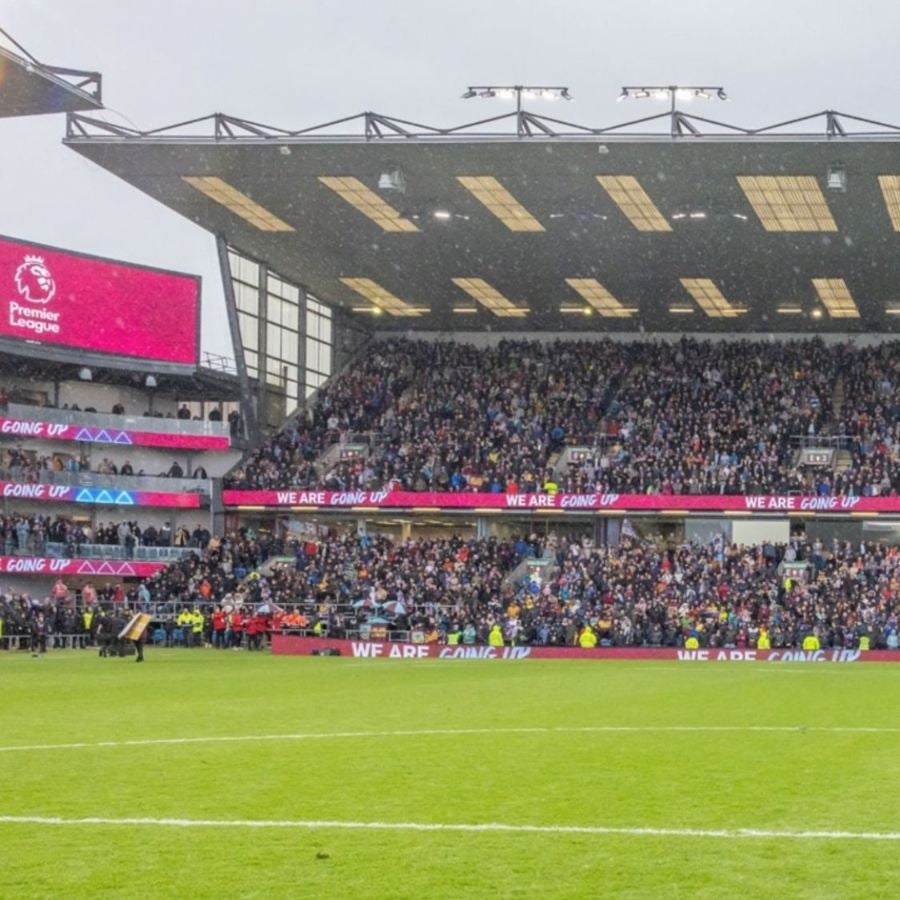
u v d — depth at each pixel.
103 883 12.21
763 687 41.84
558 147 64.19
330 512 85.75
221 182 71.81
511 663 61.06
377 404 92.50
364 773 19.28
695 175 66.94
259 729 25.95
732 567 76.94
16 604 70.00
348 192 72.25
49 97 64.50
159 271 84.44
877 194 68.25
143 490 83.69
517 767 20.05
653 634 70.50
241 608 73.75
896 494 78.81
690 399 89.56
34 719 28.22
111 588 79.69
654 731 25.86
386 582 78.19
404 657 68.25
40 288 80.00
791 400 88.50
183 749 22.28
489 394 91.88
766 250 78.94
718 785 18.14
